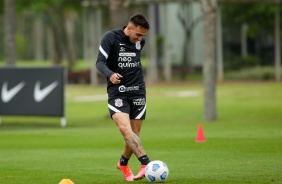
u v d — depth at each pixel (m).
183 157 40.66
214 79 73.25
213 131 58.75
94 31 139.75
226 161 38.12
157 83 133.62
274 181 30.36
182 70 145.00
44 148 48.66
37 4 150.00
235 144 47.12
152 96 106.69
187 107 91.06
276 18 132.00
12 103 74.44
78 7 160.88
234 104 92.62
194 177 32.06
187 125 67.62
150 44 134.50
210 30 73.06
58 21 187.75
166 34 135.12
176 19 157.00
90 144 50.88
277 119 73.06
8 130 68.38
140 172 29.92
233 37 155.25
